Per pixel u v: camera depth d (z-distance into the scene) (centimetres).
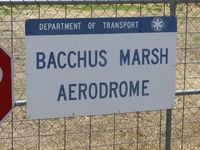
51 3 403
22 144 583
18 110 635
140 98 418
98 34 402
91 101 406
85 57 401
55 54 395
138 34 411
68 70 398
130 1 422
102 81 407
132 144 591
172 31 420
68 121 637
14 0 396
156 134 617
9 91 386
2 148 572
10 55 384
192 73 888
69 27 395
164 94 425
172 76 425
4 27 928
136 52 412
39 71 393
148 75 418
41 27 389
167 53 421
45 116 398
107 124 633
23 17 909
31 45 389
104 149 577
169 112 440
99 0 413
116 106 412
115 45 407
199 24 1012
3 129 611
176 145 592
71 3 407
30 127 622
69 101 401
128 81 414
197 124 655
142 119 650
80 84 402
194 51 937
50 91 397
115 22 404
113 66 408
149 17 412
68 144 584
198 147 597
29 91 393
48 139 599
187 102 716
